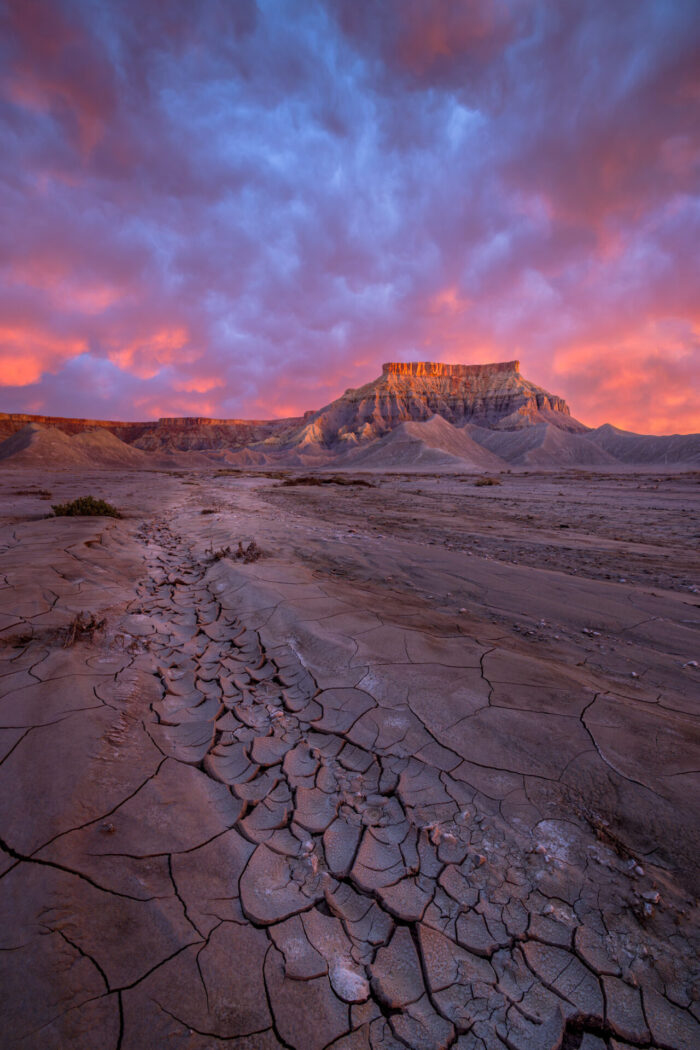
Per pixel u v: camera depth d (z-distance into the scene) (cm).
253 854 191
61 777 215
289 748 265
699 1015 137
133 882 170
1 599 457
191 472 7162
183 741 271
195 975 142
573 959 152
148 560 765
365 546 871
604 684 338
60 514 1234
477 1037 132
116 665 350
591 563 813
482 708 288
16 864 170
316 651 379
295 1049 127
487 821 208
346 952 155
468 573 680
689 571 753
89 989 134
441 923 165
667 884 177
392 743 263
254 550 771
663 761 240
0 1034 122
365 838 201
